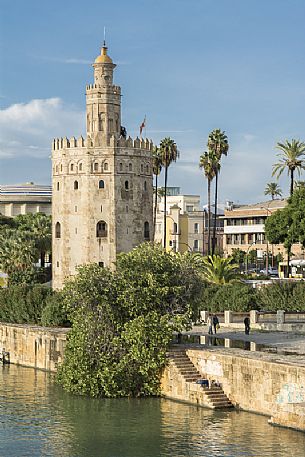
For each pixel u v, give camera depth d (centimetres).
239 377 6562
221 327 9431
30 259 13950
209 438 5791
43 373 8894
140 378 7262
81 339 7319
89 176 11856
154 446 5691
